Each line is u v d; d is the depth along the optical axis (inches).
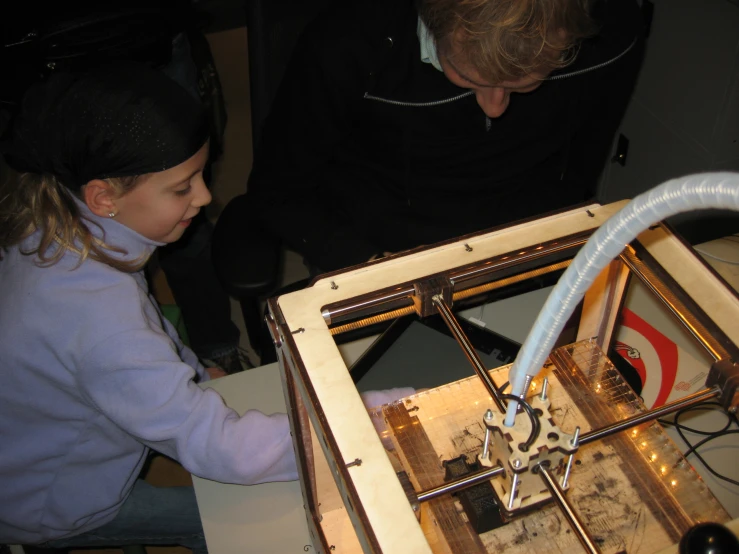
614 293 35.5
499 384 36.8
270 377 48.2
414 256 30.0
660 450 34.1
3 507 45.8
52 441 44.4
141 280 47.6
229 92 111.8
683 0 60.6
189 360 55.0
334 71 53.6
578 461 33.6
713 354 27.0
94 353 38.8
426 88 54.9
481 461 27.5
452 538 30.6
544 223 31.4
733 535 21.0
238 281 52.4
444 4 38.2
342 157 63.1
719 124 61.1
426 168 61.1
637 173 76.3
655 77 67.9
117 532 50.9
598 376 37.5
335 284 29.0
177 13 59.1
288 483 42.8
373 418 35.1
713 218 61.8
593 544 23.2
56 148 38.0
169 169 39.5
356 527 23.5
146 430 39.8
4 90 48.2
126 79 38.3
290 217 58.2
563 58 42.1
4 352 40.1
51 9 50.2
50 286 39.6
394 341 45.4
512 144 59.4
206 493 42.3
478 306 51.2
